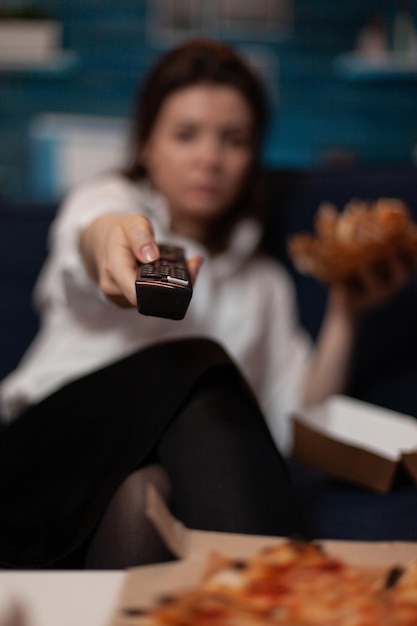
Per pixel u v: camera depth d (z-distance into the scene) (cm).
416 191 166
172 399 105
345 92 381
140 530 98
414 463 110
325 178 167
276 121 384
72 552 101
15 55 363
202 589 64
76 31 371
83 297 138
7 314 162
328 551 70
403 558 69
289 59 376
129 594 64
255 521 97
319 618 61
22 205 163
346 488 125
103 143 340
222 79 153
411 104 380
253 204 164
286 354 164
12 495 108
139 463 102
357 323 159
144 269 95
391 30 367
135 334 146
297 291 168
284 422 161
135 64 375
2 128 380
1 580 68
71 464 107
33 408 112
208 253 158
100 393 110
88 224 123
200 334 153
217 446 102
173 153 153
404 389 160
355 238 138
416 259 142
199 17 368
